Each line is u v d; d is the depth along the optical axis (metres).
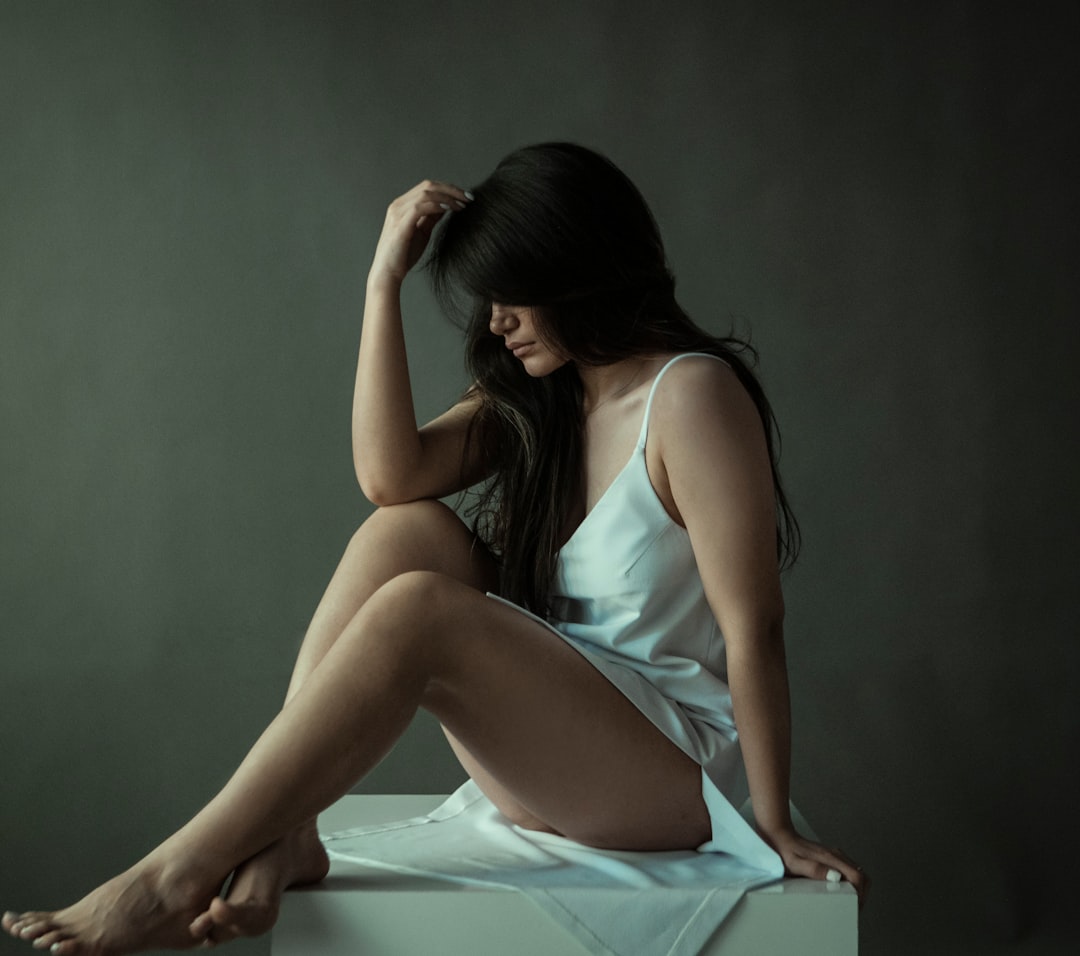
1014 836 2.98
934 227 3.02
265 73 3.11
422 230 1.79
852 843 2.99
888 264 3.03
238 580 3.10
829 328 3.04
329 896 1.40
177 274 3.11
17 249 3.11
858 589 3.03
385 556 1.67
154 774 3.08
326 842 1.66
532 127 3.08
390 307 1.78
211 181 3.11
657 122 3.06
